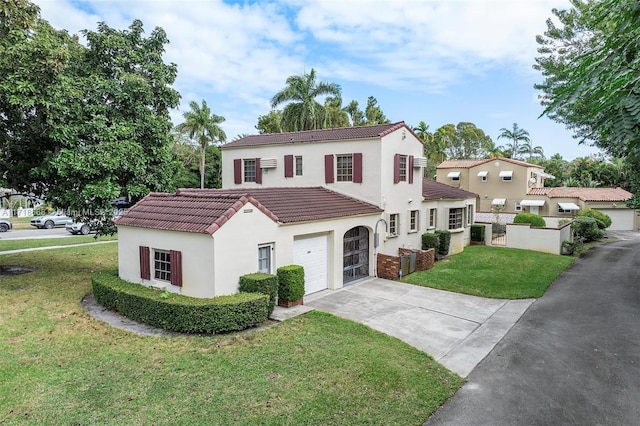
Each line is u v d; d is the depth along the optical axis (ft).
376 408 21.94
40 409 21.15
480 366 28.04
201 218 36.63
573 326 36.24
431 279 54.13
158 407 21.52
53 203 49.24
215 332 32.07
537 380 25.96
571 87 14.79
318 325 34.63
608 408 22.65
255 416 20.83
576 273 59.00
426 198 70.13
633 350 30.66
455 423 21.04
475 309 41.42
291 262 42.98
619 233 114.01
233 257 35.99
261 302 34.01
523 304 43.47
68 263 59.77
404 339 32.83
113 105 49.24
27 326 33.22
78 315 36.32
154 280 39.34
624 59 13.98
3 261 60.44
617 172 143.74
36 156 49.16
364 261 56.70
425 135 163.73
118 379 24.50
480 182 129.70
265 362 26.94
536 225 90.02
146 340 30.66
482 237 85.66
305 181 64.64
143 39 53.83
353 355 28.27
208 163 162.30
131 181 50.37
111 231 50.55
